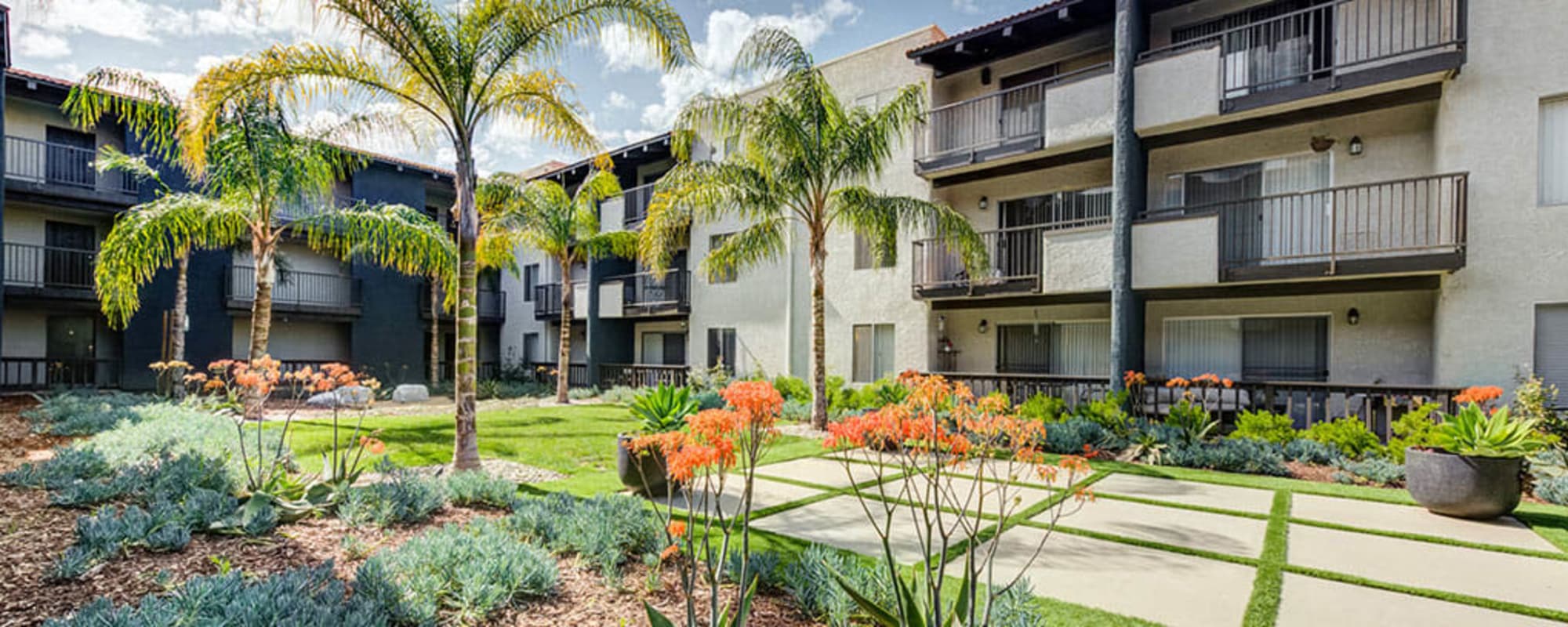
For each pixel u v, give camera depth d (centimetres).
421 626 336
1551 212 836
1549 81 842
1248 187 1139
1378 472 755
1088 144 1198
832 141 1172
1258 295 1069
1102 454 940
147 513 488
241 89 857
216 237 1284
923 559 471
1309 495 693
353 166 1434
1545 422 762
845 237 1620
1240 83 1139
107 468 655
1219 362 1166
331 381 641
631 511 516
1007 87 1406
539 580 393
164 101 1084
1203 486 743
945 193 1478
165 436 802
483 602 363
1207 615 379
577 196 1825
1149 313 1235
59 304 1741
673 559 456
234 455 757
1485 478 576
